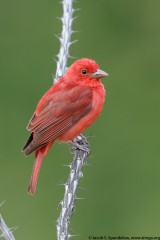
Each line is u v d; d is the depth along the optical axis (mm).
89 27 18141
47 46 17531
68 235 10469
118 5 18234
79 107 12594
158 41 17969
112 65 17875
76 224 15328
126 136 16719
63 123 12500
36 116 12469
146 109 17328
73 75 12805
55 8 17750
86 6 18250
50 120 12430
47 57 17469
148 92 17531
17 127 16625
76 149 12414
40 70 17297
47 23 17703
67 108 12516
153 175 16109
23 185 16062
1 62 17344
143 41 18000
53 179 15750
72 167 11031
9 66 17297
